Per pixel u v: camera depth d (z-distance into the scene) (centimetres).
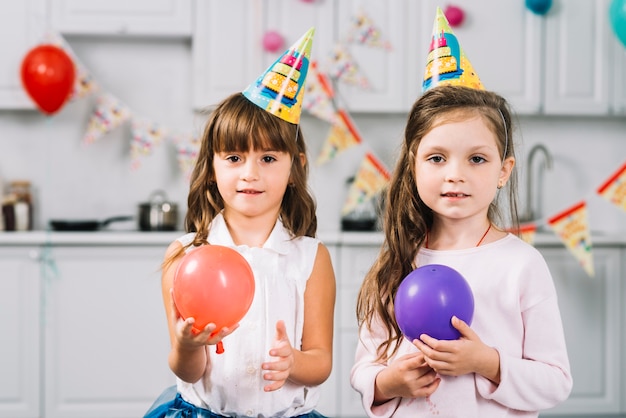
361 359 137
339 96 351
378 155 383
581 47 359
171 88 378
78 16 342
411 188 134
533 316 125
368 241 326
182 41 377
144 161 377
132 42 376
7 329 321
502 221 145
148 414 142
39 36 339
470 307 117
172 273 135
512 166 132
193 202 140
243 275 115
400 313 119
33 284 321
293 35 350
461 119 121
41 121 372
